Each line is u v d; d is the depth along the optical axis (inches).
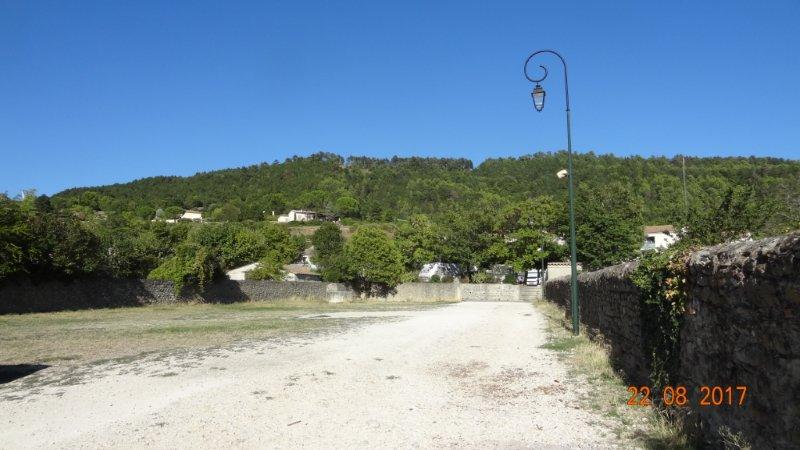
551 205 2039.9
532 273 1955.0
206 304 1402.6
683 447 201.6
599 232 1651.1
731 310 183.5
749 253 172.6
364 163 6176.2
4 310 1013.8
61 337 637.9
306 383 344.8
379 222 3964.1
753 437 168.1
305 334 655.8
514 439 227.5
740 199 556.1
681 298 231.6
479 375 374.3
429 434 236.7
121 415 270.4
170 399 303.0
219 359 448.1
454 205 2372.0
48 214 1110.4
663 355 257.3
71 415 272.4
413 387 334.6
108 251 1301.7
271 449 217.3
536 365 409.7
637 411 260.4
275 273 1905.8
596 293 507.2
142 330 722.8
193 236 2075.5
